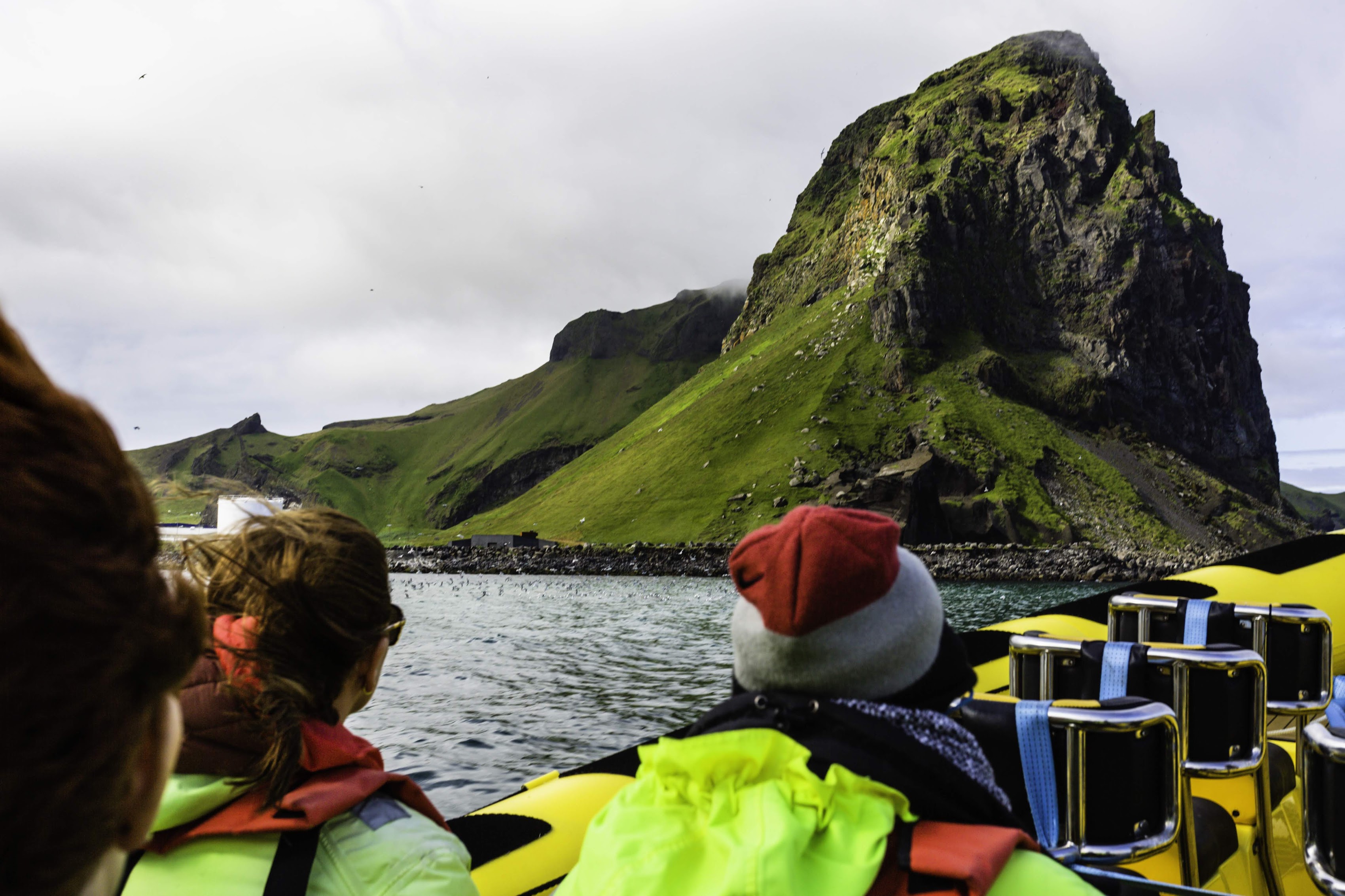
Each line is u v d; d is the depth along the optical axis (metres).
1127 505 143.88
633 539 152.38
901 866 1.09
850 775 1.12
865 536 1.22
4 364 0.44
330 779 1.54
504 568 133.00
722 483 159.88
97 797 0.48
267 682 1.48
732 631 1.34
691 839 1.15
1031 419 158.62
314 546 1.56
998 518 136.00
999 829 1.14
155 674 0.51
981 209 186.62
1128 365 171.12
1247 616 2.91
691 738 1.24
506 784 11.58
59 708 0.45
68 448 0.46
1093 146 190.88
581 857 1.22
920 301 173.88
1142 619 3.13
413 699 18.89
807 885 1.04
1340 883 1.98
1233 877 2.68
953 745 1.25
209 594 1.55
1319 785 2.05
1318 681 2.83
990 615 48.06
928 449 147.50
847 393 169.38
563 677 22.89
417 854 1.51
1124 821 1.94
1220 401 181.50
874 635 1.20
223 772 1.47
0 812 0.44
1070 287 181.38
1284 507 178.12
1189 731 2.38
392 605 1.72
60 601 0.44
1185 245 182.12
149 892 1.41
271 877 1.42
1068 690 2.65
